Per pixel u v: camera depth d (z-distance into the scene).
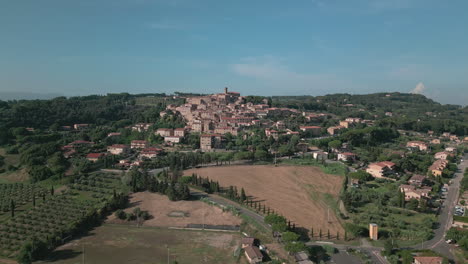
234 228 160.75
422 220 162.88
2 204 186.75
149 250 141.50
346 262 128.38
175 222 168.88
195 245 145.75
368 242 144.12
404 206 178.88
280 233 147.25
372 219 163.25
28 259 127.62
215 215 175.62
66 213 173.25
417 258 124.00
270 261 129.62
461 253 132.88
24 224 162.00
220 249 141.88
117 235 156.00
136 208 177.00
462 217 157.12
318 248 137.88
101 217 173.62
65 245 146.38
